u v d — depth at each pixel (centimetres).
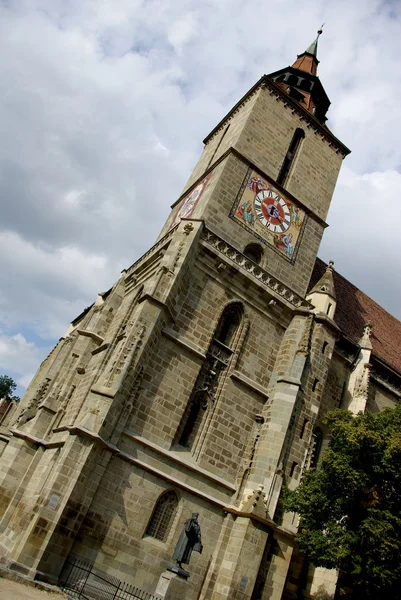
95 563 2331
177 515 2614
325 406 3491
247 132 3825
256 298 3306
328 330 3453
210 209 3344
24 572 2117
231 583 2492
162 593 2091
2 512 2819
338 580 2833
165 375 2800
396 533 2328
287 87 4506
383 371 3953
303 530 2588
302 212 3862
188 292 3047
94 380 2900
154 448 2622
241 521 2667
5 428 4488
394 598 2417
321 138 4294
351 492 2509
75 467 2338
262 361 3238
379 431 2564
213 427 2912
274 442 2914
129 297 3481
